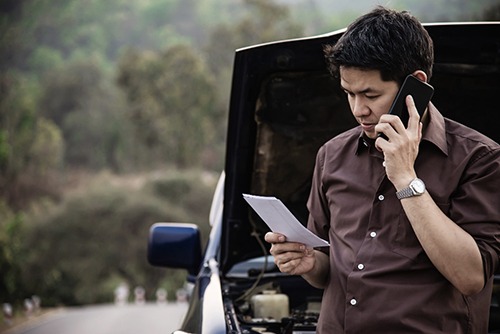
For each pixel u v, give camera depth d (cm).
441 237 312
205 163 6288
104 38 9988
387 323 325
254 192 503
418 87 319
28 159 5916
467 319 330
